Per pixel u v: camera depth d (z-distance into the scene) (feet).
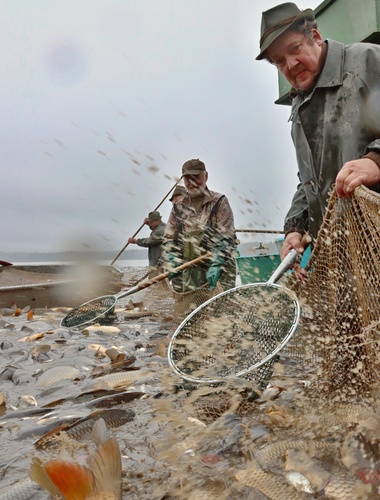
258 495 6.55
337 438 7.81
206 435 8.49
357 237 8.82
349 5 21.33
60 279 38.22
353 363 9.26
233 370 9.98
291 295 10.27
